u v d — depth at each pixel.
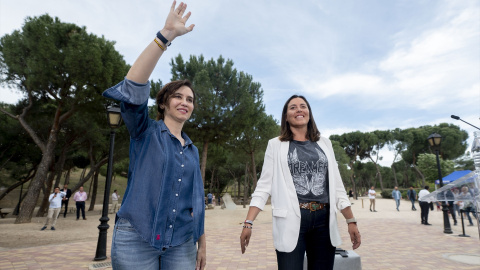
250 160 25.80
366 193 59.91
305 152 1.89
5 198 28.77
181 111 1.48
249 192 43.28
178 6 1.25
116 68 12.44
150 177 1.28
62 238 8.13
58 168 16.92
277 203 1.78
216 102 13.84
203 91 13.62
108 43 12.58
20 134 17.17
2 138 16.56
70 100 12.21
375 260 4.91
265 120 22.11
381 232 8.45
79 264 4.79
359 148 50.22
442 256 5.15
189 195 1.43
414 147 46.91
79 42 11.06
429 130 47.09
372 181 61.34
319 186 1.79
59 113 12.60
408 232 8.37
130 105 1.21
